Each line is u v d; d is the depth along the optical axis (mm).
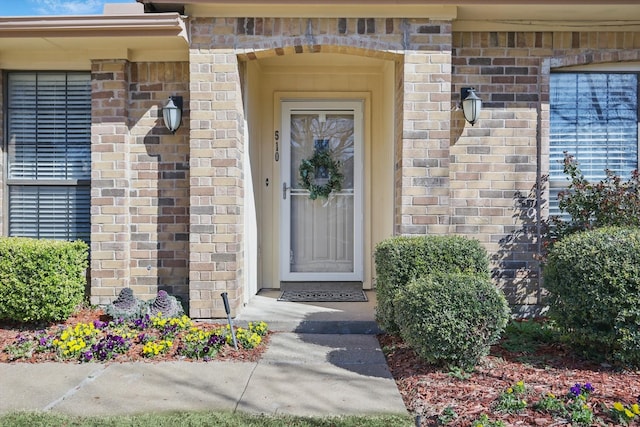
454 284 4129
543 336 4910
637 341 3990
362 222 7301
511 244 5902
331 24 5391
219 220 5465
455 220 5898
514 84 5871
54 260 5273
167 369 4285
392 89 6172
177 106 5914
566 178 6027
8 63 6082
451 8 5344
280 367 4348
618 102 6055
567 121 6055
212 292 5477
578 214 5555
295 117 7359
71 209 6348
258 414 3385
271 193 7242
